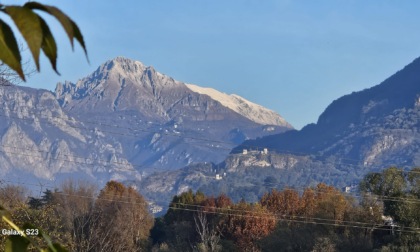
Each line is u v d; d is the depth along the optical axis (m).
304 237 61.97
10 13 2.36
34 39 2.37
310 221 63.84
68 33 2.42
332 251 57.25
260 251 64.56
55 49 2.42
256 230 68.81
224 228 70.81
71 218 49.94
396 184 61.25
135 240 65.12
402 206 58.69
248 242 68.19
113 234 55.12
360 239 59.53
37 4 2.41
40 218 29.12
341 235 61.31
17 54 2.41
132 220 62.50
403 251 55.50
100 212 55.69
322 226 63.09
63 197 57.75
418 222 58.22
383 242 59.91
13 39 2.40
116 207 61.53
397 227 59.41
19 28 2.36
